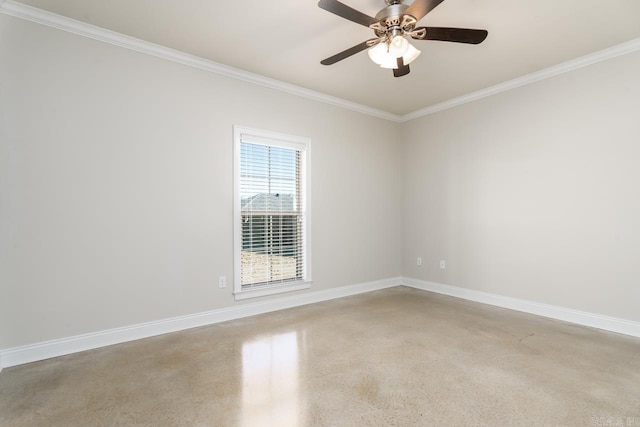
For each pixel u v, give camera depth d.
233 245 3.42
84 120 2.63
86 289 2.65
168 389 2.04
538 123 3.49
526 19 2.52
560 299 3.35
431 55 3.10
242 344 2.75
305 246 4.00
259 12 2.44
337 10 1.90
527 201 3.59
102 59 2.71
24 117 2.41
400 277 5.03
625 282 2.93
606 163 3.04
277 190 3.81
